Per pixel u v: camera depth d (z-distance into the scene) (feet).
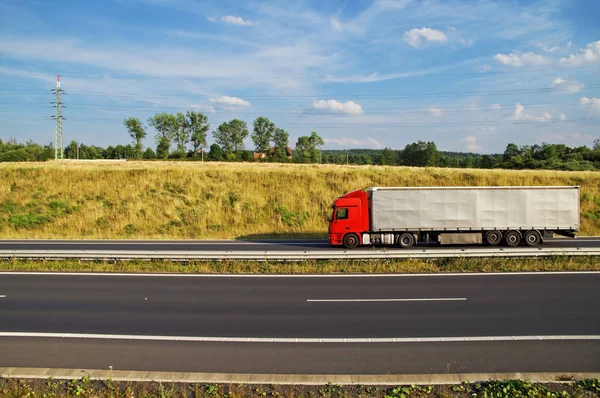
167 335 29.63
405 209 73.41
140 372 23.47
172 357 25.73
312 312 35.06
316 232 101.45
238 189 121.29
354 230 74.18
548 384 21.65
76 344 28.04
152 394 21.08
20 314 35.12
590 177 132.87
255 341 28.27
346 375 22.81
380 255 55.83
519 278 47.91
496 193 73.41
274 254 55.72
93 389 21.63
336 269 53.36
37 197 118.21
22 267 55.57
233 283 46.78
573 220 73.46
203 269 54.13
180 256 56.70
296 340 28.40
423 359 25.14
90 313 35.27
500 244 75.41
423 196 73.36
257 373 23.41
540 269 52.34
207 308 36.58
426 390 20.99
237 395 20.51
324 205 113.70
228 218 108.47
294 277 49.83
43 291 43.27
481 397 20.34
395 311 35.12
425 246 76.28
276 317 33.73
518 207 73.41
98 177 130.11
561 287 43.32
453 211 73.31
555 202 73.56
